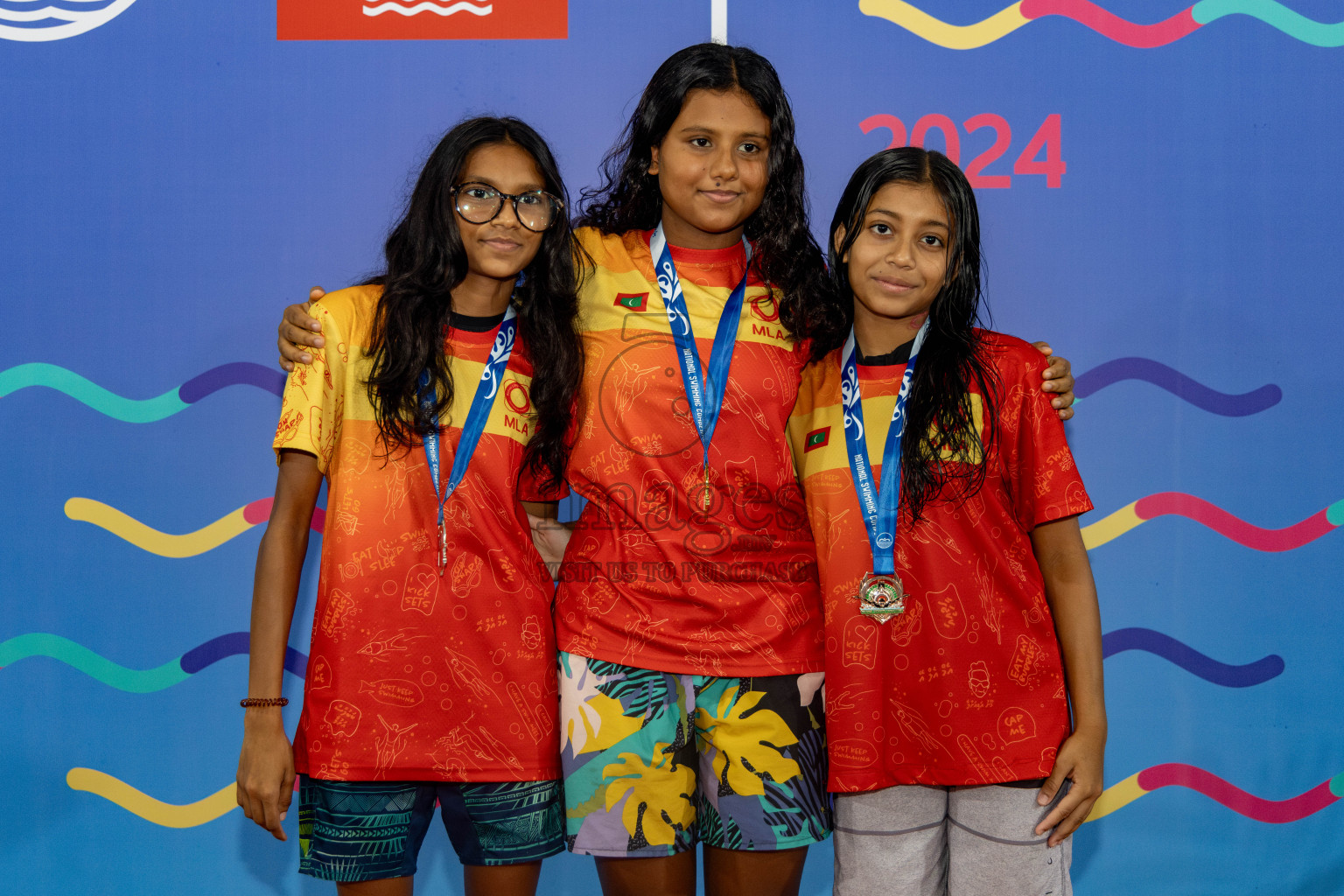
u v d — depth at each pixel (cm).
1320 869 227
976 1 221
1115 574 225
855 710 157
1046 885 154
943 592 156
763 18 220
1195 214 224
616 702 151
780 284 166
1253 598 226
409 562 151
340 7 221
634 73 221
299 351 150
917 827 160
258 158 223
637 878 155
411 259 157
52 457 224
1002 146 222
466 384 157
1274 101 224
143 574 224
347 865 149
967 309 162
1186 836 227
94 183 223
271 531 150
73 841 224
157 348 223
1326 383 226
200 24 222
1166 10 222
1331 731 227
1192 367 225
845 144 222
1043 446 157
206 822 225
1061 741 155
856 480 161
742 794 154
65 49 222
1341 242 225
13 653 223
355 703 149
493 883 156
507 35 221
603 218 176
